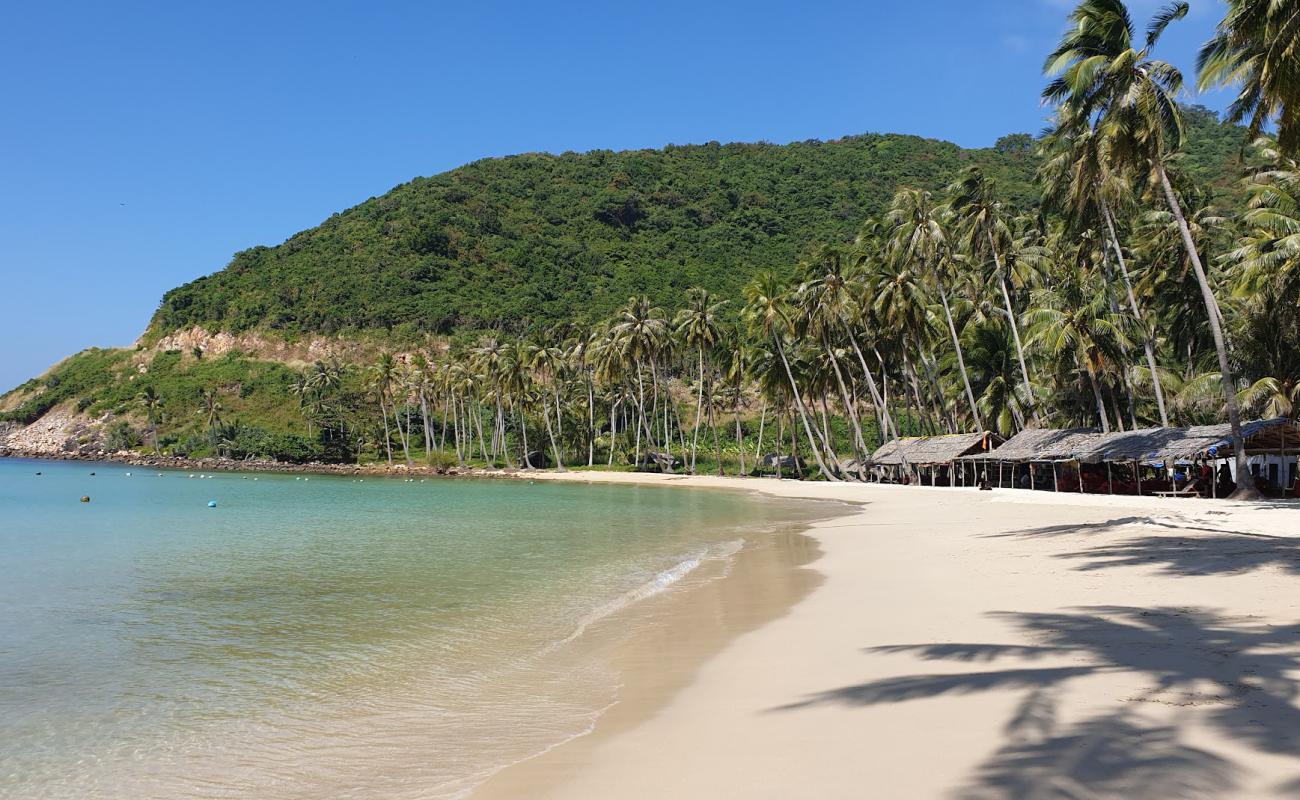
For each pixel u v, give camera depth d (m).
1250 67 24.27
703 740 6.91
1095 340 44.16
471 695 9.40
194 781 7.12
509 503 48.84
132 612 14.94
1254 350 39.78
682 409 120.25
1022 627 10.12
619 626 12.91
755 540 25.89
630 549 24.23
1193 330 46.94
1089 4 31.73
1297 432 31.72
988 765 5.63
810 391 74.44
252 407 127.81
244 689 9.95
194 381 133.75
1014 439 48.62
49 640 12.76
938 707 7.08
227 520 36.47
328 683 10.14
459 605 15.31
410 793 6.48
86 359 149.12
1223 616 9.75
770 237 170.50
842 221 169.75
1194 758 5.41
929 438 57.75
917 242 54.53
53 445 127.81
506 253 162.88
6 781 7.21
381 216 175.50
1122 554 16.16
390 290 149.00
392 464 106.88
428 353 136.38
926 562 17.61
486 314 144.25
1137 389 49.94
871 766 5.83
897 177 184.88
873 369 73.81
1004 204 57.16
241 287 155.12
